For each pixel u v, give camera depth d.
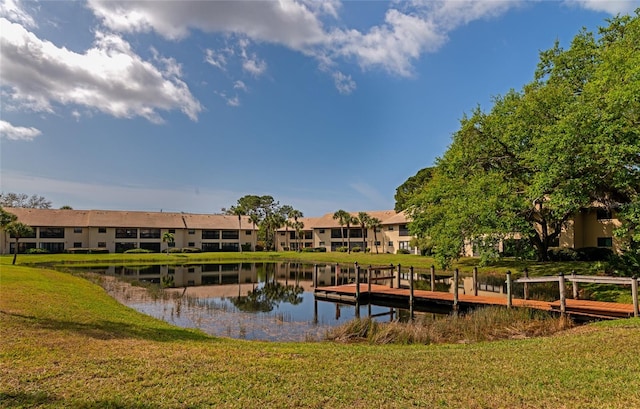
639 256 18.27
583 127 13.79
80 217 62.12
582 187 15.12
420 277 30.09
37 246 57.81
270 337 12.16
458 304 16.83
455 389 5.52
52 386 5.33
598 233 31.80
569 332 10.40
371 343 10.87
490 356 7.35
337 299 20.12
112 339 8.59
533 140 16.45
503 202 17.45
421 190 33.62
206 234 71.19
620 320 11.14
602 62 16.36
